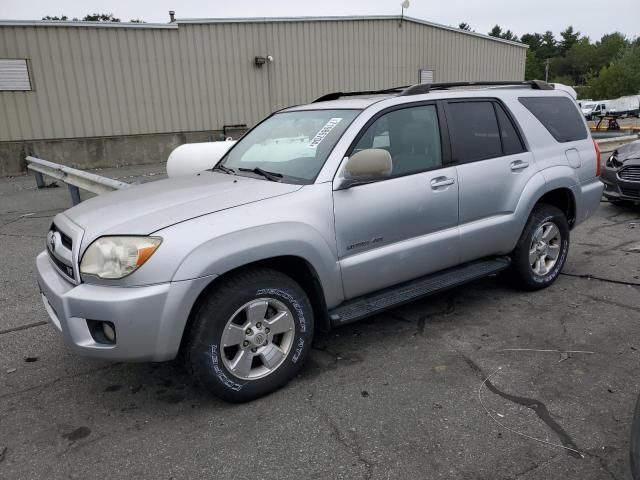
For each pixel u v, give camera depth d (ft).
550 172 15.20
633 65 282.15
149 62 57.16
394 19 70.79
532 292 15.90
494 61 84.69
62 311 9.47
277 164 12.30
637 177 25.73
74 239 9.80
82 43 53.62
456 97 13.79
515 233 14.65
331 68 67.72
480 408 9.98
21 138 52.75
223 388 10.04
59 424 9.94
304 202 10.66
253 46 62.34
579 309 14.55
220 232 9.57
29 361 12.43
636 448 6.75
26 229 26.27
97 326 9.46
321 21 65.62
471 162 13.56
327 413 10.00
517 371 11.32
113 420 10.03
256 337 10.27
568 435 9.11
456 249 13.32
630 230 23.36
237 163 13.66
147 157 58.95
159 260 9.09
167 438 9.42
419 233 12.54
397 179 12.07
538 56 451.94
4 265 20.13
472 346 12.55
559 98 16.61
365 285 11.78
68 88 53.83
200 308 9.75
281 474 8.40
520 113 15.11
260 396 10.59
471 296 15.74
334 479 8.25
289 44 64.39
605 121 117.91
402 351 12.41
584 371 11.23
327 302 11.25
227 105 62.28
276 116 14.88
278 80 64.69
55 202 34.06
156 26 56.59
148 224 9.49
